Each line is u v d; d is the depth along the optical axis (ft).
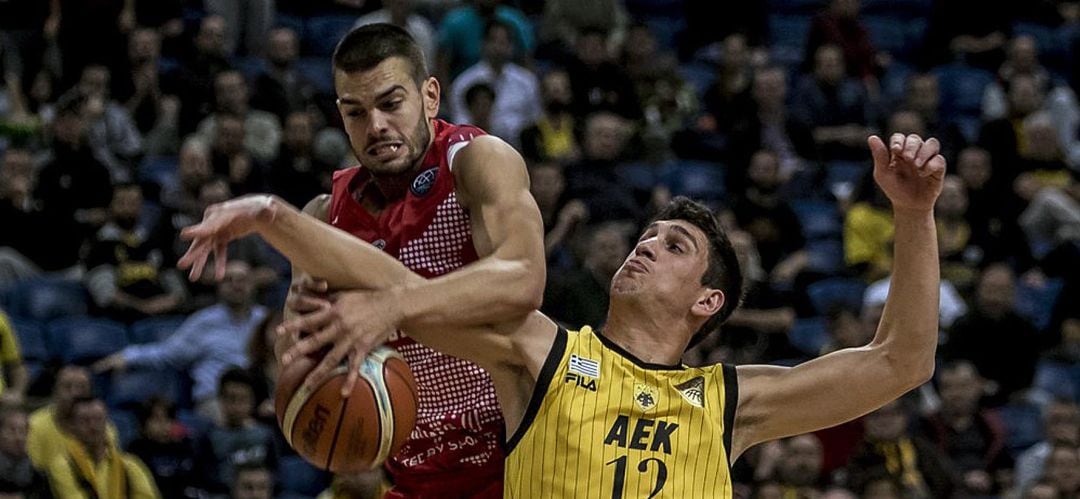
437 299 15.89
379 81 17.03
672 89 51.37
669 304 17.78
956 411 39.68
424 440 18.11
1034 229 48.55
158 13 50.26
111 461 34.53
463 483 18.12
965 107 55.16
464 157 17.33
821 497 35.12
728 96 50.85
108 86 47.52
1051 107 54.03
